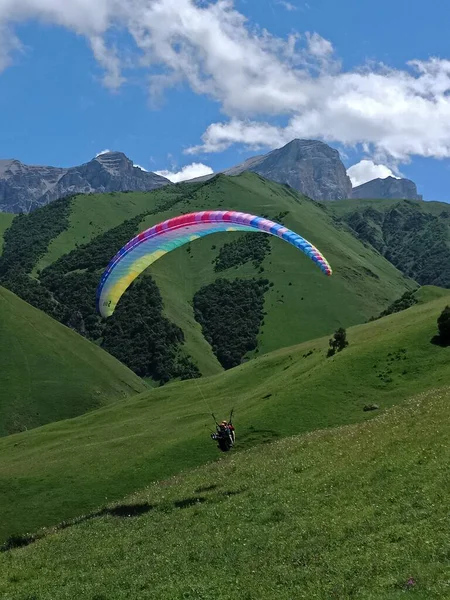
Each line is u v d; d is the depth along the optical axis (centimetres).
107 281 3525
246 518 2228
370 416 4884
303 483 2423
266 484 2588
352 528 1861
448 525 1678
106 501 4475
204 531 2214
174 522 2412
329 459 2659
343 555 1700
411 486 2028
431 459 2181
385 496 2028
